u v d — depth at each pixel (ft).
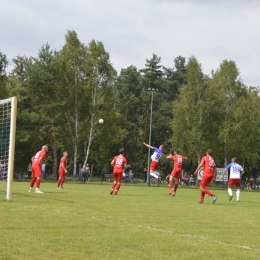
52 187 104.37
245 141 220.84
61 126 201.57
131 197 73.51
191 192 114.11
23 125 196.65
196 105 219.00
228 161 235.20
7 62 192.95
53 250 24.36
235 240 30.42
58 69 195.72
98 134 207.51
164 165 276.62
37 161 73.92
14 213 39.14
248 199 89.30
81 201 57.11
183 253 25.05
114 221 37.19
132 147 278.67
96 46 200.44
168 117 296.10
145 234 30.86
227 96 224.94
